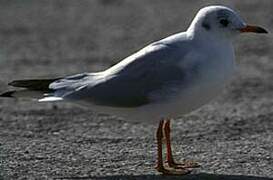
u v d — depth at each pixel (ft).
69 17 111.45
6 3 123.54
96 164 41.29
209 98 39.58
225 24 39.42
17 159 42.19
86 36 97.04
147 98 38.99
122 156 43.11
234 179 38.40
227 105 59.82
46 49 88.79
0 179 38.27
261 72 73.61
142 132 49.80
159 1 122.21
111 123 52.80
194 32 39.65
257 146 45.55
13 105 59.67
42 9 118.32
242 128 51.24
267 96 63.77
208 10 39.60
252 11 106.83
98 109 40.14
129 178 38.60
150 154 43.57
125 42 92.53
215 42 39.40
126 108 39.42
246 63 78.18
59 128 51.44
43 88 40.37
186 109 39.50
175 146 45.93
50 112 56.70
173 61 39.01
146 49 40.04
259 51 84.07
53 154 43.50
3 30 101.76
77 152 44.06
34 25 105.29
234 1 116.06
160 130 39.99
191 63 38.73
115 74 39.60
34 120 54.08
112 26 103.86
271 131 50.21
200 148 45.34
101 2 123.75
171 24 102.99
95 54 85.15
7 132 49.96
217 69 39.04
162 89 38.81
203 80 38.73
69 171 39.86
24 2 124.57
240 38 90.63
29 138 48.11
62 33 99.60
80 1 125.59
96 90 39.47
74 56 84.07
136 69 39.32
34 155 43.14
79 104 40.09
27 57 83.71
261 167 40.70
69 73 73.82
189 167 40.60
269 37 90.53
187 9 113.39
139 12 113.60
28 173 39.42
